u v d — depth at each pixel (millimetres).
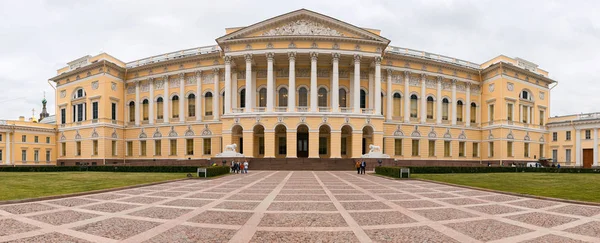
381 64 56000
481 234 9320
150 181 25188
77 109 62500
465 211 12820
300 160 45531
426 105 58875
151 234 9141
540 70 67375
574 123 61219
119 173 36156
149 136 59750
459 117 61625
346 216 11727
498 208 13570
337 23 50906
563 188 21078
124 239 8664
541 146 64875
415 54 59250
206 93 57500
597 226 10375
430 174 36125
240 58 51719
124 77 62531
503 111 59062
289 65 52031
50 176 30797
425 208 13430
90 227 9914
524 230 9812
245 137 49188
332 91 50094
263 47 50531
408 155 56469
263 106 54625
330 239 8703
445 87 60500
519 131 60750
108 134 58531
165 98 59156
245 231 9508
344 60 52812
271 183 24406
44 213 12062
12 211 12492
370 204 14422
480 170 40281
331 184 23703
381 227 10062
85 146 59938
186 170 37594
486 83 62156
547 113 66438
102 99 58375
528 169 42156
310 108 49750
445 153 59500
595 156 58062
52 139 65312
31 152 62406
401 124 56281
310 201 15227
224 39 50719
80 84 61875
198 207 13438
